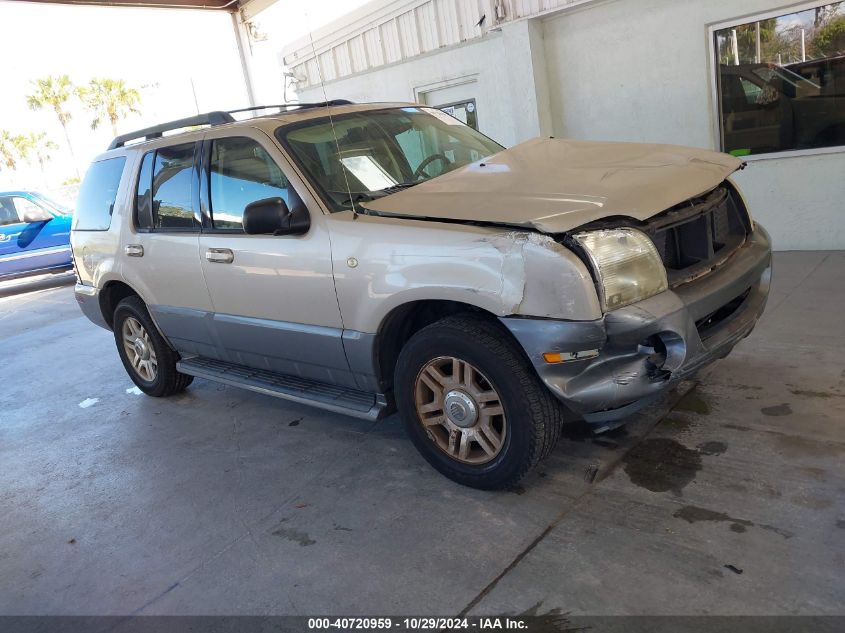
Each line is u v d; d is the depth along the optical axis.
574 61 7.68
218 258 4.11
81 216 5.62
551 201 2.98
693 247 3.18
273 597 2.78
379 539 3.05
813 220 6.48
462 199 3.23
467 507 3.19
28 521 3.80
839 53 5.97
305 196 3.60
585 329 2.72
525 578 2.64
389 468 3.71
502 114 8.55
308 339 3.75
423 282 3.10
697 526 2.77
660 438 3.50
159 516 3.61
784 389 3.77
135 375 5.61
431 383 3.33
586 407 2.89
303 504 3.47
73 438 4.97
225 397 5.31
